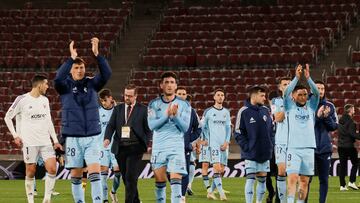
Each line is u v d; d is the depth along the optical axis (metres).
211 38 40.12
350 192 20.92
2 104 35.59
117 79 37.88
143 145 14.45
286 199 14.69
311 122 13.44
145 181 25.86
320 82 14.49
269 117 15.16
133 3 44.47
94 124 12.88
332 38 38.94
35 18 43.06
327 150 14.30
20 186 24.20
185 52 39.16
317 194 19.95
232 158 27.69
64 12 43.72
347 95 33.75
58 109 34.91
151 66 38.81
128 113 14.54
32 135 15.42
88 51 39.59
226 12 42.09
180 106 12.64
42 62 39.28
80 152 12.91
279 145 14.48
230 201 18.42
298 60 37.50
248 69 37.38
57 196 20.09
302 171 13.45
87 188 22.25
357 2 41.72
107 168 16.66
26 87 36.94
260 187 15.23
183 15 42.25
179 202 12.47
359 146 29.12
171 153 12.51
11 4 46.59
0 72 38.12
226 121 19.09
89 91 12.92
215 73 36.28
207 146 19.20
